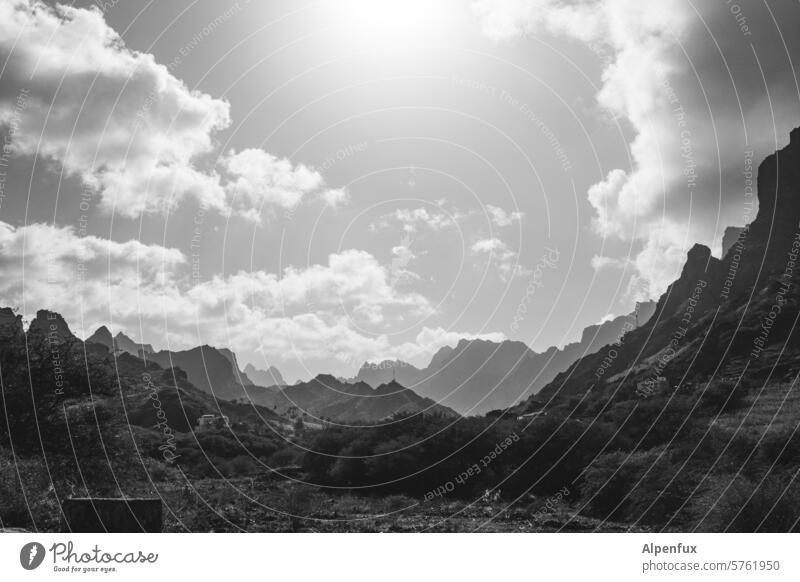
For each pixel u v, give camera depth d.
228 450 67.44
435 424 56.91
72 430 29.98
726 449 34.72
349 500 46.72
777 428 36.81
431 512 39.84
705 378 72.00
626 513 33.34
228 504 38.28
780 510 24.97
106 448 31.16
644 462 35.59
